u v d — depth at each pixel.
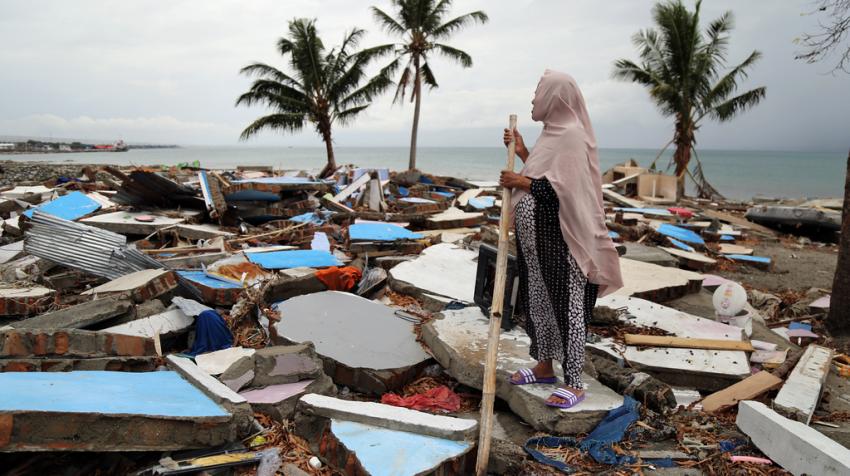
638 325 5.33
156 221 9.58
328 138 28.66
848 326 6.46
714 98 27.47
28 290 5.66
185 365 3.91
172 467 2.86
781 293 8.95
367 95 28.20
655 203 22.72
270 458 3.07
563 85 3.38
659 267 7.70
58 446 2.65
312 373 4.01
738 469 3.07
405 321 5.24
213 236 9.27
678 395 4.24
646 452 3.28
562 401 3.52
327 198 12.05
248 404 3.35
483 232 8.91
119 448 2.79
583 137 3.33
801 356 4.70
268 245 9.05
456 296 5.99
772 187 52.28
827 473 2.81
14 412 2.56
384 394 4.20
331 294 5.68
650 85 27.97
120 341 4.14
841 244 6.48
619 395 3.80
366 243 8.27
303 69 27.42
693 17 26.34
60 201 10.52
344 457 2.99
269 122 27.53
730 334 5.15
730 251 12.09
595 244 3.41
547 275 3.47
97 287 5.80
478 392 4.21
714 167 105.19
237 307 5.55
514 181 3.32
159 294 5.60
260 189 11.34
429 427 3.16
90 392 3.03
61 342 3.93
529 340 4.52
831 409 4.05
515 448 3.17
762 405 3.47
